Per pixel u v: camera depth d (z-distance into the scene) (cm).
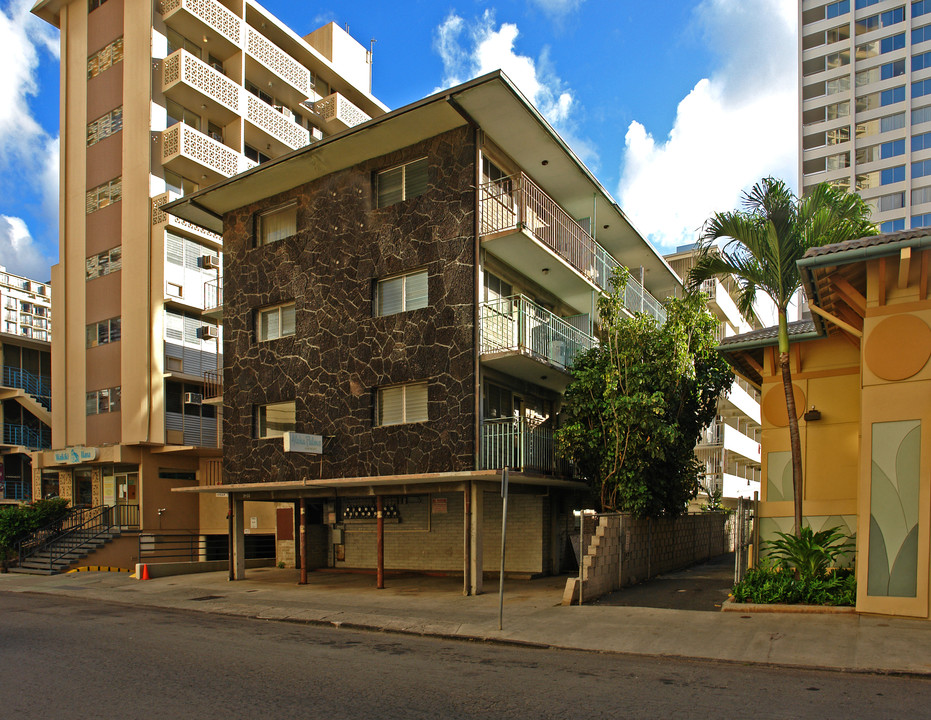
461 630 1123
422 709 667
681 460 1748
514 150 1889
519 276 1969
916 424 1064
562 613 1230
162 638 1088
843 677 785
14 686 767
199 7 2914
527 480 1594
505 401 1877
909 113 6331
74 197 3062
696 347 1780
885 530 1067
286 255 2052
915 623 1001
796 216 1317
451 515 1973
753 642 941
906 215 6234
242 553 2038
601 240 2544
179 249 2839
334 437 1845
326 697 712
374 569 2127
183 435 2802
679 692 726
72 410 2953
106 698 714
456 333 1678
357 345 1845
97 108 3020
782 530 1398
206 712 662
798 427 1395
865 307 1133
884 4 6575
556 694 721
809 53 6900
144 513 2697
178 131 2748
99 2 3083
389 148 1861
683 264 3597
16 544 2533
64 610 1477
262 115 3169
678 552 1959
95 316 2908
